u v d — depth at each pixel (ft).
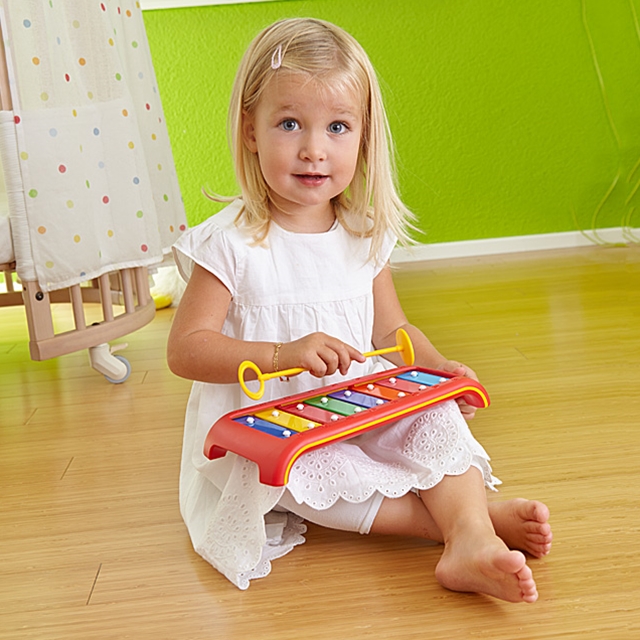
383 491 2.79
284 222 3.37
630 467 3.53
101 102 5.37
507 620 2.45
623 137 8.89
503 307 6.68
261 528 2.75
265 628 2.50
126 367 5.44
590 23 8.66
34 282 4.91
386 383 3.15
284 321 3.30
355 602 2.61
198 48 8.36
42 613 2.69
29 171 4.79
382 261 3.54
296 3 8.38
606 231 9.10
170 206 6.36
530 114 8.84
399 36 8.57
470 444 2.91
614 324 5.91
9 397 5.29
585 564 2.75
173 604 2.69
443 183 8.93
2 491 3.77
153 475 3.86
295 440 2.64
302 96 3.06
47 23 4.91
